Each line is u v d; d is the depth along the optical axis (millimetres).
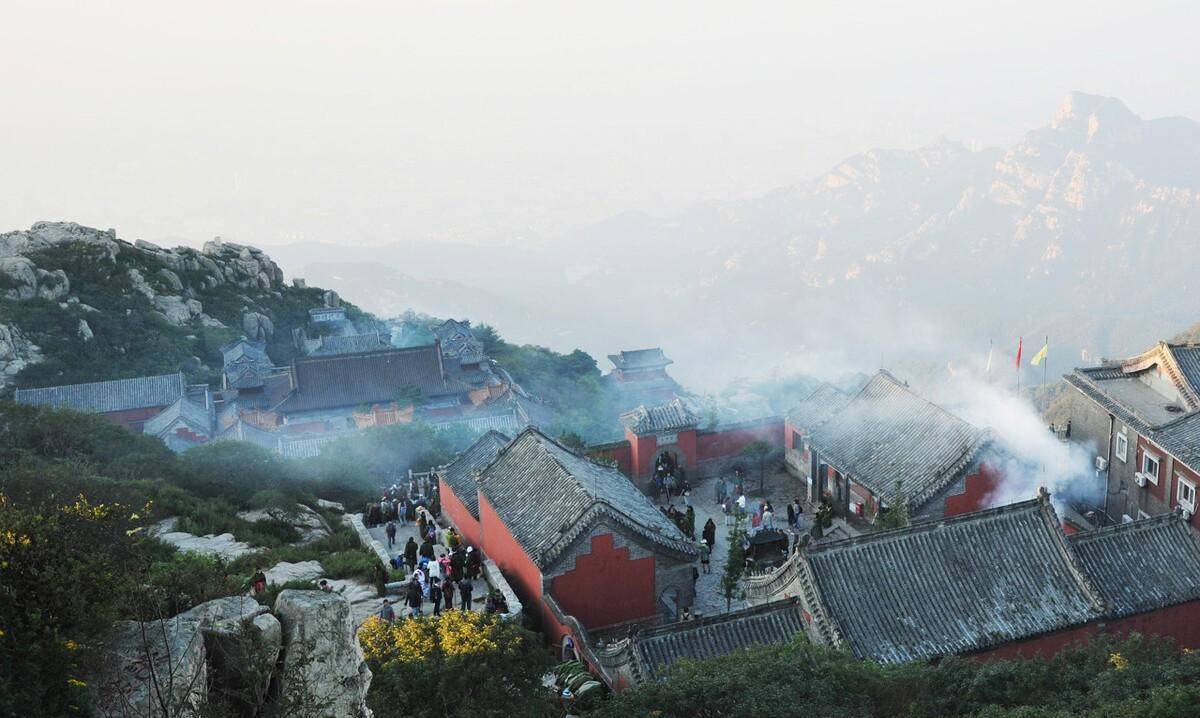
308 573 38812
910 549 35406
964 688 27406
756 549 47312
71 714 14602
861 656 32375
